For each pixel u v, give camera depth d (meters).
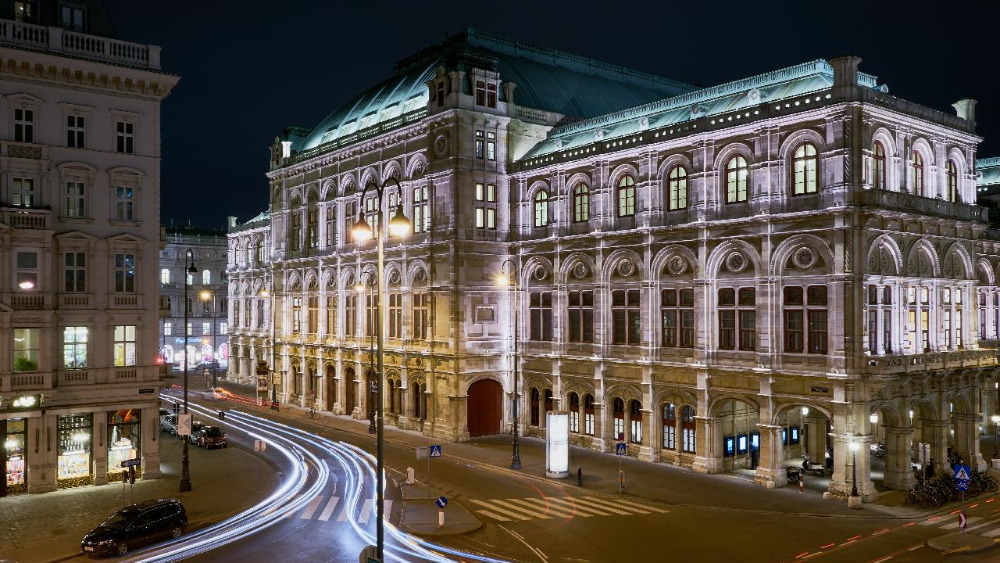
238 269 101.75
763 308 44.03
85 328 42.78
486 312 59.69
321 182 74.12
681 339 48.88
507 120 60.78
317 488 43.16
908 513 37.75
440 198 59.78
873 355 41.34
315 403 74.38
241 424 67.06
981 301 58.00
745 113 45.59
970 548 31.89
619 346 52.50
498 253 60.44
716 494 41.66
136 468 44.25
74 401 41.91
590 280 54.62
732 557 31.17
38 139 41.97
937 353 44.38
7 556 30.77
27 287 40.81
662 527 35.59
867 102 40.69
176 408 67.19
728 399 45.88
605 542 33.28
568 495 41.84
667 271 49.75
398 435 60.62
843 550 32.06
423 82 68.38
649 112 56.78
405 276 62.81
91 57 43.34
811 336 42.38
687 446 48.84
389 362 64.88
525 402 59.91
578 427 55.78
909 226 43.91
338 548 31.95
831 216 41.09
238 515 37.41
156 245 45.22
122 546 31.17
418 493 42.03
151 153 45.41
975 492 41.66
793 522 36.41
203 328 122.50
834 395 40.62
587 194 55.31
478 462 50.34
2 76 40.94
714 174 47.12
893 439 42.81
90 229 43.19
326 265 72.88
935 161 46.41
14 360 40.44
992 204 64.62
